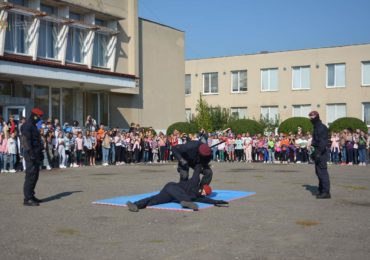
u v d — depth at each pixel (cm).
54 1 2553
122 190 1298
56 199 1125
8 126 1975
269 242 693
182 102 3753
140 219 870
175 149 1044
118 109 3161
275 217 884
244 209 974
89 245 681
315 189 1317
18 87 2450
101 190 1298
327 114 4275
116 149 2548
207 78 4881
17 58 2247
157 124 3491
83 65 2766
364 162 2495
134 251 646
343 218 874
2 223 838
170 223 833
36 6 2461
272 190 1295
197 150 1044
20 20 2370
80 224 827
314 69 4316
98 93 3025
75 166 2314
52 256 624
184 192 1015
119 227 802
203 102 4294
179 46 3725
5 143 1922
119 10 3084
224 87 4769
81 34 2758
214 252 639
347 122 3344
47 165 2095
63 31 2581
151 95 3438
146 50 3391
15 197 1166
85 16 2831
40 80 2470
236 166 2380
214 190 1288
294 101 4412
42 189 1321
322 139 1133
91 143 2411
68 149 2259
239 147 2878
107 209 979
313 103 4325
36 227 803
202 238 720
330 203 1059
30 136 1043
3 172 1916
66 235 744
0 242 699
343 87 4184
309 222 837
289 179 1619
